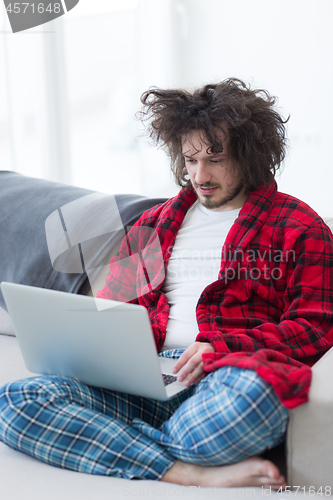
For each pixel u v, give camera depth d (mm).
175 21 4289
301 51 3922
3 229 1687
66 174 3113
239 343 1074
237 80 1373
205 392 971
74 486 911
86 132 3404
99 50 3502
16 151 2760
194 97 1322
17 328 1112
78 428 977
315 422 886
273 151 1350
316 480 902
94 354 1021
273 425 894
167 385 1056
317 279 1204
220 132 1262
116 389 1062
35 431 987
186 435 949
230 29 4156
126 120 3877
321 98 3914
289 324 1130
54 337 1059
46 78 2920
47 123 2949
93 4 3338
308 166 4020
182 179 1517
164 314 1314
